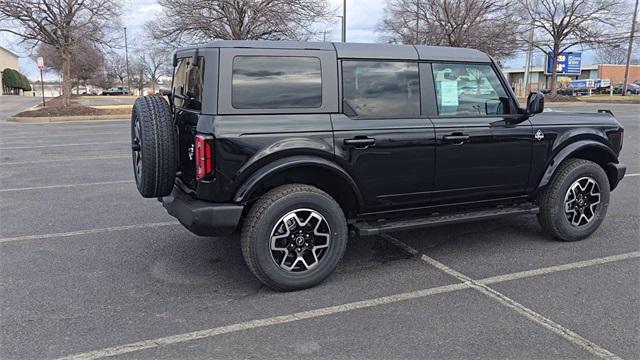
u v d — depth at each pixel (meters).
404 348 3.16
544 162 4.93
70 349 3.18
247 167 3.76
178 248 5.09
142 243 5.24
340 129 4.02
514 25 29.84
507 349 3.14
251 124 3.78
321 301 3.85
